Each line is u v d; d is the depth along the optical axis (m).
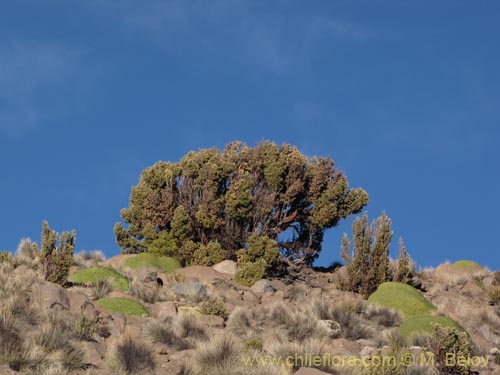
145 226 92.69
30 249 78.38
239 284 77.31
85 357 42.69
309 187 95.56
